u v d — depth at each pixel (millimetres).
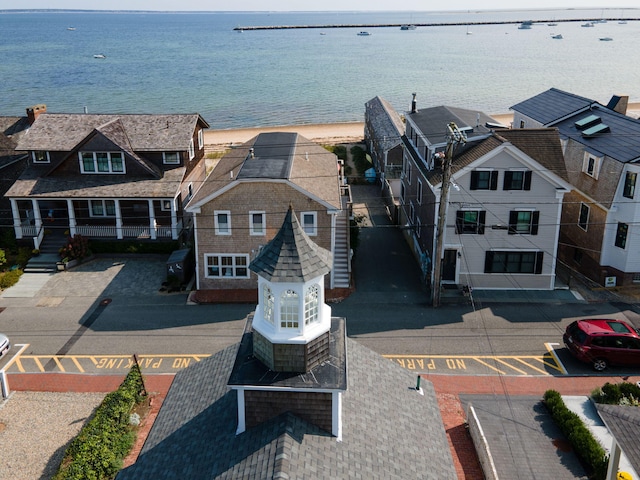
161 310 35625
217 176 39656
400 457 15844
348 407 17047
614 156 35844
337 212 35500
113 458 21281
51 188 42469
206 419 17281
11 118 51281
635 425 17500
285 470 13461
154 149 44031
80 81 144000
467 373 28938
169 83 141000
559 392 27406
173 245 42219
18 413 26281
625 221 35875
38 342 32219
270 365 15391
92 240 42281
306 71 160750
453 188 35281
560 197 35250
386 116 65625
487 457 21266
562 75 152625
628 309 35000
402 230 48312
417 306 35625
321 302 15297
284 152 40594
